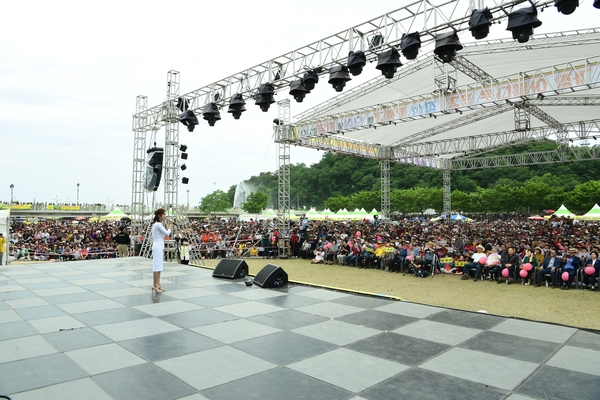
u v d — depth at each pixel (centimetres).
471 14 862
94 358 442
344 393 353
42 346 483
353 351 467
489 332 546
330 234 2275
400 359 440
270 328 562
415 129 2384
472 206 6531
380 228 2656
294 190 11450
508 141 2633
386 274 1448
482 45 1552
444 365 422
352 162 10494
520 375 394
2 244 1364
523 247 1470
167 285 909
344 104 1989
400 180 9094
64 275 1063
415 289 1142
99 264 1307
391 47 1027
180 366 419
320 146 2309
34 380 380
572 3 749
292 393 353
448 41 919
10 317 621
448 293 1080
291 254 2062
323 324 584
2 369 408
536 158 3130
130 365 421
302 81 1233
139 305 705
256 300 748
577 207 5628
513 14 814
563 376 391
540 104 1900
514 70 1748
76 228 3294
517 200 6053
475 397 344
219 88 1511
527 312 859
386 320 608
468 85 1454
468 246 1644
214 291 837
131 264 1305
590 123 2305
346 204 8112
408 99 1586
